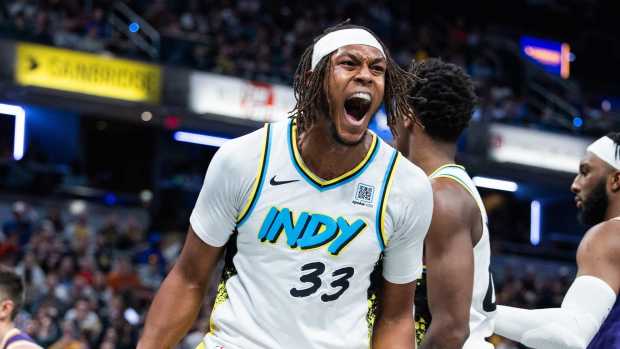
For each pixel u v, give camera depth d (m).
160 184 21.94
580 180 3.88
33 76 16.91
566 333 3.43
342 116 2.61
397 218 2.73
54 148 21.94
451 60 23.97
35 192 18.94
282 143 2.71
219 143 21.16
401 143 3.58
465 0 26.91
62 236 16.19
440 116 3.44
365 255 2.70
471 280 3.18
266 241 2.69
